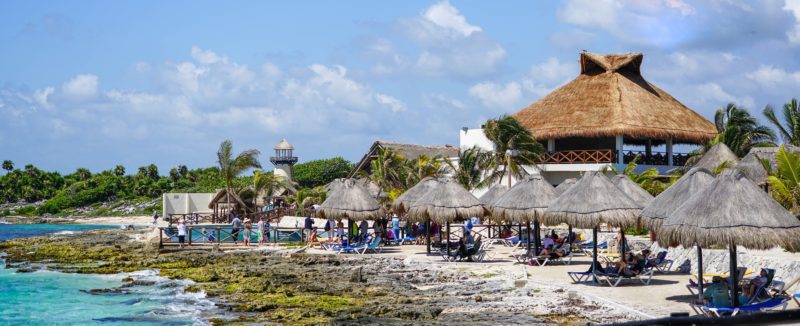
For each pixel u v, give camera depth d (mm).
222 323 19125
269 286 24172
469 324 17312
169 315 20734
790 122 54938
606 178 22312
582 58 57688
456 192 29906
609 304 18625
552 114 53750
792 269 20328
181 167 131125
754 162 36375
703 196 15969
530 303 19797
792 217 15219
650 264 22422
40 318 20922
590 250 31250
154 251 39156
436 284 24344
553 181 53156
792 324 9805
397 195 49406
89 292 25547
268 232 42938
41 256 39156
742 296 15961
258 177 65875
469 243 31797
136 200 113438
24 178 133250
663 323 10008
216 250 38594
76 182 129500
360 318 18609
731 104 56312
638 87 55844
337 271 28500
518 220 27031
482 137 54062
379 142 61844
